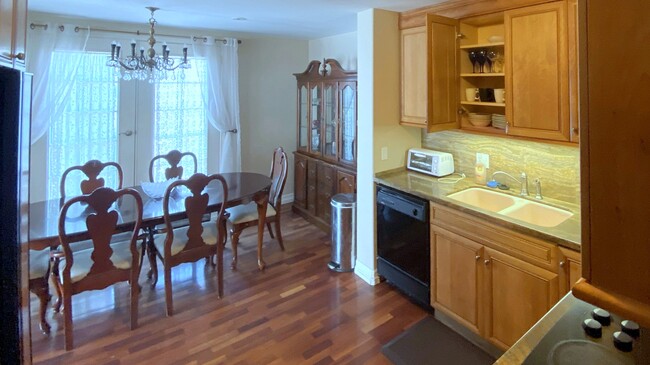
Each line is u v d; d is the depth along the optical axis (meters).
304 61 5.70
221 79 4.84
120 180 3.75
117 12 3.52
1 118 1.33
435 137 3.54
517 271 2.22
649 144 0.66
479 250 2.44
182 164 4.74
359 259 3.55
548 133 2.35
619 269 0.71
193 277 3.54
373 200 3.35
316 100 4.84
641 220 0.68
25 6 1.38
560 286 2.01
